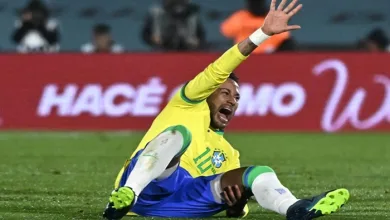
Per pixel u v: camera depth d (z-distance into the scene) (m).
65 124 38.06
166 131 13.99
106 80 37.91
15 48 54.81
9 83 38.31
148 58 37.62
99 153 29.16
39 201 17.73
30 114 38.28
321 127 37.31
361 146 32.03
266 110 37.38
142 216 14.93
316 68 37.25
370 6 55.94
